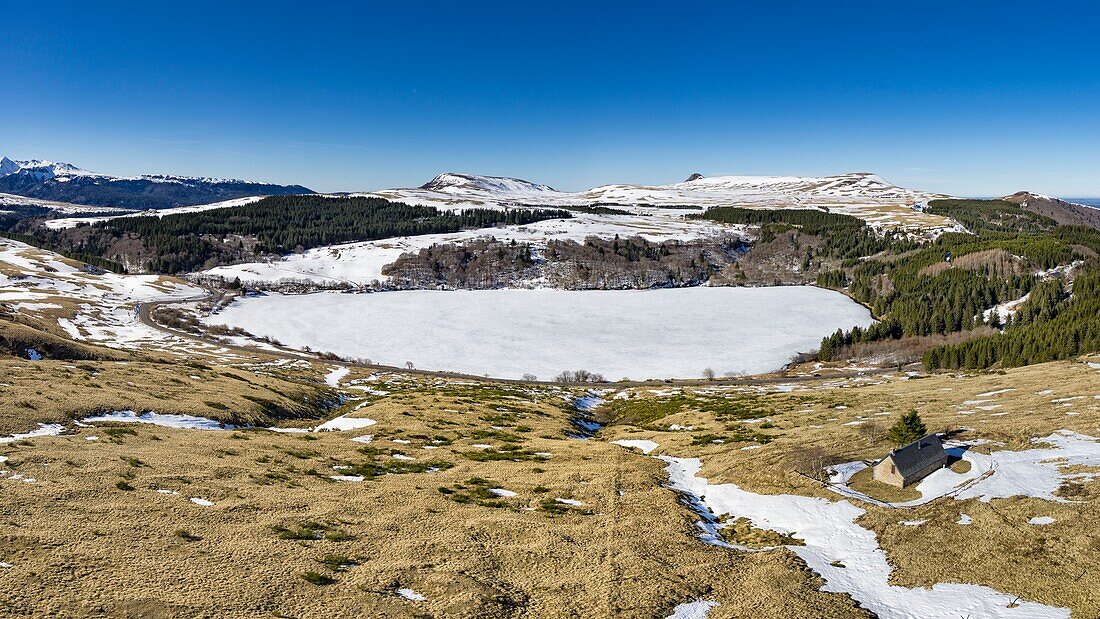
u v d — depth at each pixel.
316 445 62.66
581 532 40.47
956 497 42.84
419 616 27.95
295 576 30.62
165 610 26.12
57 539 31.66
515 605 30.16
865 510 43.47
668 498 48.91
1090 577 30.56
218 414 68.19
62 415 56.12
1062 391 66.94
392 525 39.84
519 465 59.56
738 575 34.81
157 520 35.97
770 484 51.06
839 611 30.56
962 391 80.06
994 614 29.53
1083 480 40.72
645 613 29.77
